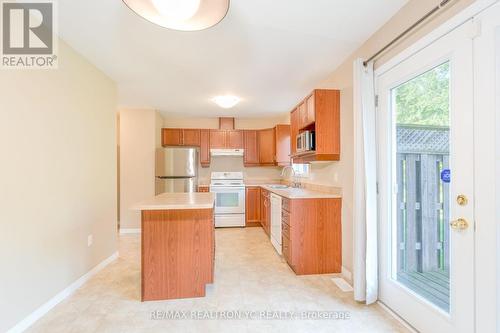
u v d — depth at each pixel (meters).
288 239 3.03
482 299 1.35
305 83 3.53
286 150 5.21
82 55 2.64
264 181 5.96
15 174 1.81
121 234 4.74
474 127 1.38
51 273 2.16
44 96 2.10
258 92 3.92
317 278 2.77
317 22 2.09
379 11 1.95
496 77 1.28
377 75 2.22
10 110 1.78
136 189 4.84
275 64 2.89
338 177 2.95
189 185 4.94
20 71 1.86
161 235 2.30
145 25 2.11
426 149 1.78
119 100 4.34
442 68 1.64
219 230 5.09
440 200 1.73
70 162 2.44
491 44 1.29
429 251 1.79
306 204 2.89
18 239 1.83
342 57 2.72
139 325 1.91
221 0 1.32
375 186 2.21
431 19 1.64
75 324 1.92
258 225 5.46
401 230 2.07
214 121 5.85
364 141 2.18
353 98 2.44
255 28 2.16
